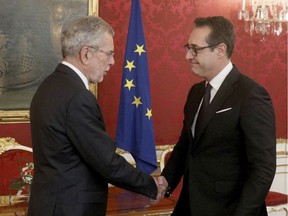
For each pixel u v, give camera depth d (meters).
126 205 2.96
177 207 2.28
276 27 4.55
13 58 3.57
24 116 3.63
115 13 3.88
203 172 2.10
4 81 3.56
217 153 2.07
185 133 2.41
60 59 3.70
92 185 1.94
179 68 4.17
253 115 1.93
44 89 1.94
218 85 2.11
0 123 3.57
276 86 4.70
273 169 1.89
